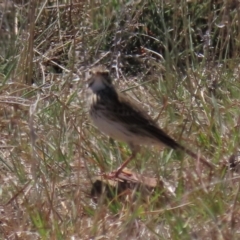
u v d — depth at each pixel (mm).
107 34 15391
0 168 11758
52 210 10203
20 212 10531
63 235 9867
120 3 15422
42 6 15031
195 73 13938
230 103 13406
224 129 12477
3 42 15117
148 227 9750
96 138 12344
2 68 14680
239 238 9617
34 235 10023
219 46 15047
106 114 11672
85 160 11398
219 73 14133
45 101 13625
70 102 13430
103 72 11672
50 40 15383
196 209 10148
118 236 9781
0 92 13852
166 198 10656
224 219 9891
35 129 12609
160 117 13133
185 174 11281
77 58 15031
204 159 11438
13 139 12438
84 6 15531
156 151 12109
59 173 11477
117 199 10750
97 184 11250
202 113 13227
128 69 15188
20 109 13305
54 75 14789
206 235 9594
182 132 11930
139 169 11648
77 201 10547
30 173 11539
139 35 15453
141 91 14211
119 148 12211
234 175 11258
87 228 10047
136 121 11586
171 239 9758
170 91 13875
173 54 14430
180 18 15406
